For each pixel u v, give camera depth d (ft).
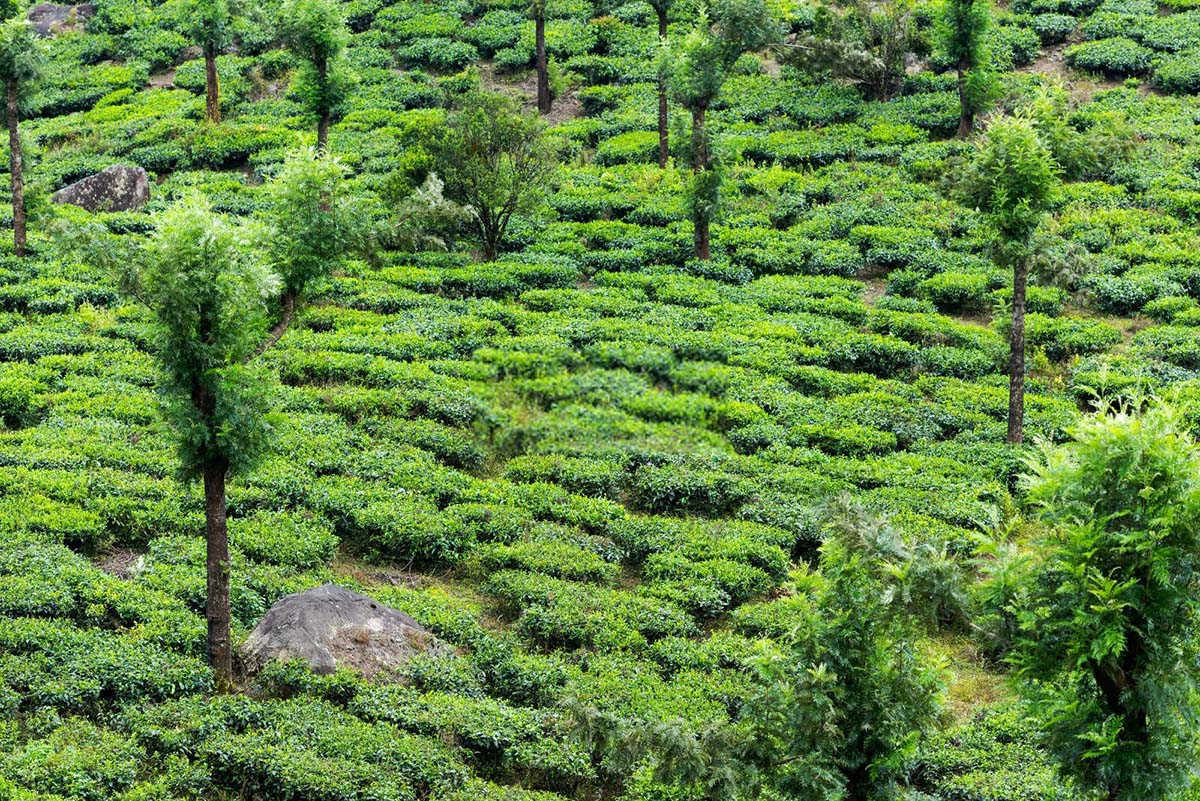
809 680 58.23
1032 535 104.47
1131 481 55.36
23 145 184.03
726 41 151.33
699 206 151.94
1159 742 55.47
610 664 88.63
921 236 158.20
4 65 152.97
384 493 107.24
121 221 167.12
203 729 77.51
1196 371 128.06
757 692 60.85
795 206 168.25
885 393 126.72
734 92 203.41
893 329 139.23
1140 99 186.39
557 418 122.62
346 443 114.62
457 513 105.40
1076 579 55.88
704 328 139.74
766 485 112.16
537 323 140.56
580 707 62.08
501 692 86.94
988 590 58.23
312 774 73.97
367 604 88.84
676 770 59.88
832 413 123.95
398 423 119.03
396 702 82.17
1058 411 121.19
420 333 137.18
